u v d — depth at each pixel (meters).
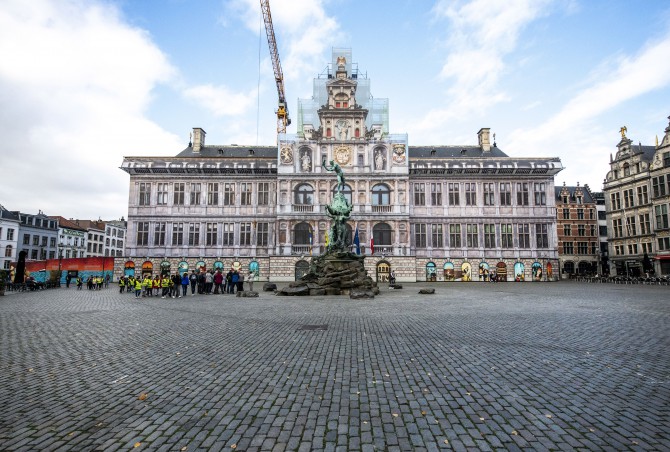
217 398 7.92
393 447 5.93
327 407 7.45
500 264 66.12
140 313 21.08
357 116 67.00
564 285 52.47
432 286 50.00
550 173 67.44
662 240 64.06
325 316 19.45
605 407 7.41
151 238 65.25
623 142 71.81
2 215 88.06
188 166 65.81
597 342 12.95
